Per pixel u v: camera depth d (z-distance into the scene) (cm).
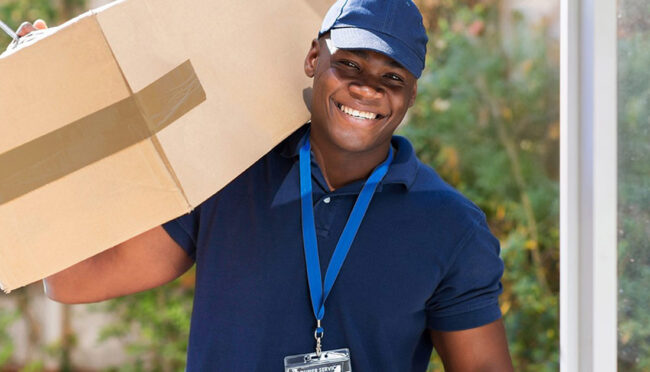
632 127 169
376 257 182
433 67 449
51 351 502
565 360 174
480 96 448
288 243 183
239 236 185
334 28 178
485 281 187
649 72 168
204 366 183
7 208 162
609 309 167
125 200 163
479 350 189
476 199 444
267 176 190
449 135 443
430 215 184
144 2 165
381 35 173
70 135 160
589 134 167
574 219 173
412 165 189
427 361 202
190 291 472
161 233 191
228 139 173
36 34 167
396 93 177
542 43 448
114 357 506
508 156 446
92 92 158
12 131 159
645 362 172
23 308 509
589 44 166
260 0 188
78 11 479
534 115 446
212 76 174
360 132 178
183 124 166
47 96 158
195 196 165
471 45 447
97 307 477
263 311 181
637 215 170
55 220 163
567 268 173
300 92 191
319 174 187
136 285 200
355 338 181
